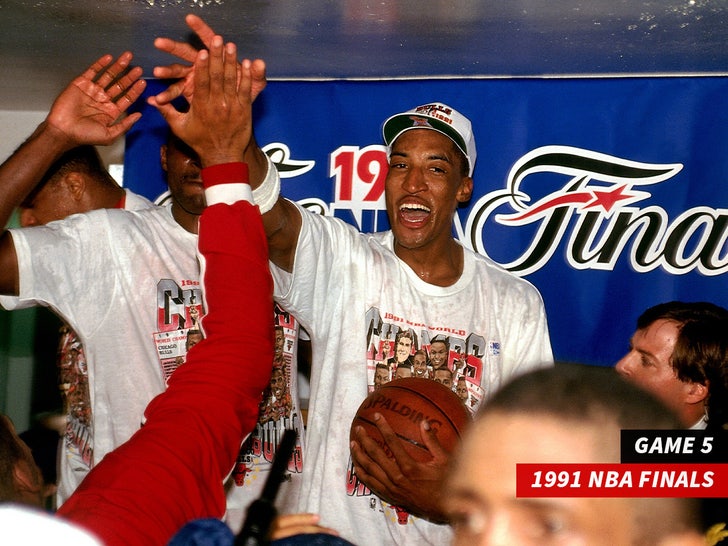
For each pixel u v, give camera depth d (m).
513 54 4.16
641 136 4.42
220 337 1.58
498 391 0.94
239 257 1.63
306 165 4.68
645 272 4.42
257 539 1.28
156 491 1.38
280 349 3.56
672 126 4.39
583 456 0.88
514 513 0.89
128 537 1.31
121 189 4.04
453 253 3.54
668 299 4.40
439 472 2.92
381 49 4.16
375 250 3.48
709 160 4.37
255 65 1.73
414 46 4.09
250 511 1.33
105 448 3.31
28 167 2.40
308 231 3.15
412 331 3.37
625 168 4.43
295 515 1.72
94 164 3.94
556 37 3.89
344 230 3.43
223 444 1.50
